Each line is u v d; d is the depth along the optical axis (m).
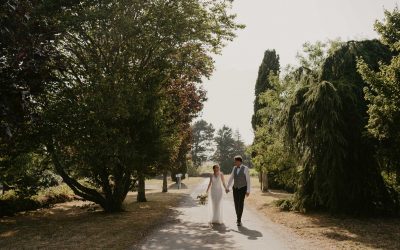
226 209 17.34
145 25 15.84
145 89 15.91
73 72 15.22
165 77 17.09
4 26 8.98
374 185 13.57
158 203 21.33
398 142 11.25
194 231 11.19
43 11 12.98
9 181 16.20
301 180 15.26
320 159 13.80
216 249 8.66
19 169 15.34
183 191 33.66
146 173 16.11
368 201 13.54
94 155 14.00
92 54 16.06
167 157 16.59
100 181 16.92
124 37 15.66
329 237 10.08
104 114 13.42
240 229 11.55
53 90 13.70
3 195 17.56
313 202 14.91
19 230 12.19
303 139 14.44
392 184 13.98
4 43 9.09
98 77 14.07
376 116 11.06
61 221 14.45
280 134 15.59
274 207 17.17
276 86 24.52
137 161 15.09
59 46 15.66
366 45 14.75
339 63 14.63
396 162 12.50
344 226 11.73
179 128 18.98
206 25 17.44
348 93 13.77
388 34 11.66
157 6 15.62
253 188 37.16
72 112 13.32
